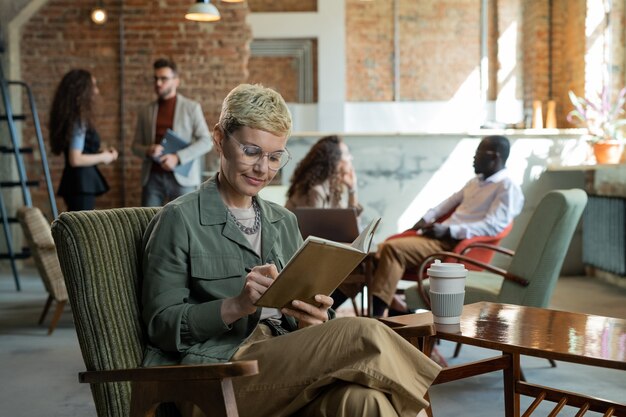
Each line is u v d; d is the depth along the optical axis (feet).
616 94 29.96
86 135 23.02
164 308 7.23
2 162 32.01
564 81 38.37
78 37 32.45
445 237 16.92
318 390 6.47
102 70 32.50
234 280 7.57
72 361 16.03
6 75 32.35
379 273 16.56
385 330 6.52
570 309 21.79
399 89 45.27
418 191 28.63
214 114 32.12
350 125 45.09
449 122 45.03
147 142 24.98
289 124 7.63
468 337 8.73
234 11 32.01
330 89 43.83
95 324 7.20
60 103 22.54
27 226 18.13
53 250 18.42
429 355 9.17
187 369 6.13
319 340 6.63
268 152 7.55
